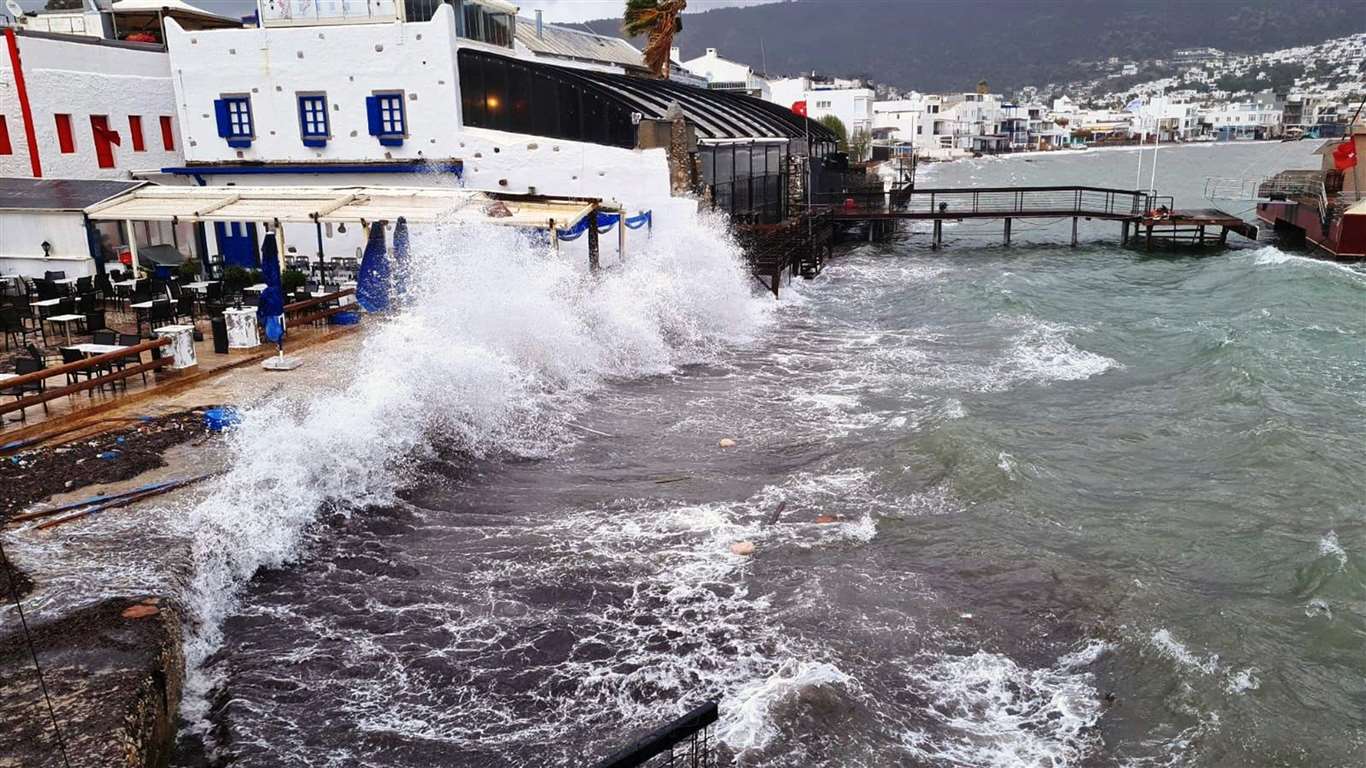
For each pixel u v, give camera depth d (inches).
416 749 309.6
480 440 599.5
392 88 1111.0
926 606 404.5
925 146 6555.1
